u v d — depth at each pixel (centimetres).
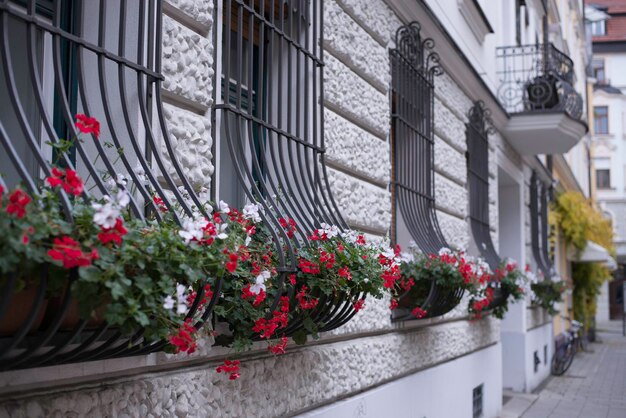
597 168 4797
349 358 525
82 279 224
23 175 227
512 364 1362
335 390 502
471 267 721
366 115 588
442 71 793
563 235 2128
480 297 824
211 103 383
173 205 329
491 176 1076
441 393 748
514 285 966
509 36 1309
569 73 1250
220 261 281
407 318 626
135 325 246
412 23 708
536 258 1505
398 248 531
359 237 439
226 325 384
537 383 1486
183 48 358
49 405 270
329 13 526
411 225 669
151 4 328
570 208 2061
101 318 255
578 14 2842
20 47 320
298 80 457
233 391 385
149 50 325
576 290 2425
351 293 422
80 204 243
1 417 251
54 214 225
